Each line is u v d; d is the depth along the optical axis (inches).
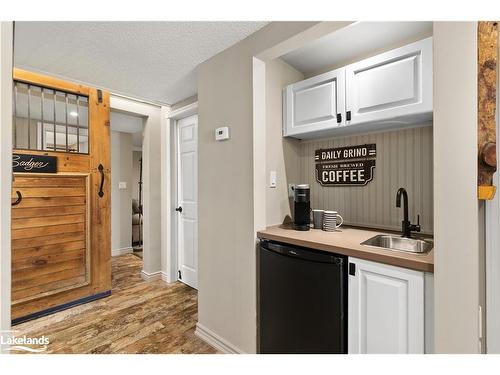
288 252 60.0
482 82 34.3
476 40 34.6
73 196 99.0
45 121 93.2
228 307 72.9
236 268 70.9
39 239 91.1
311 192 91.0
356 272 50.6
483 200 35.6
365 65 64.1
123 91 101.7
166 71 83.9
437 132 37.5
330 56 79.8
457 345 36.1
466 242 35.3
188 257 119.6
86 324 86.1
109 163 109.7
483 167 34.4
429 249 57.2
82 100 102.2
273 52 62.6
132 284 121.4
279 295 61.5
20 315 86.4
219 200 75.6
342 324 51.9
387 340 46.3
